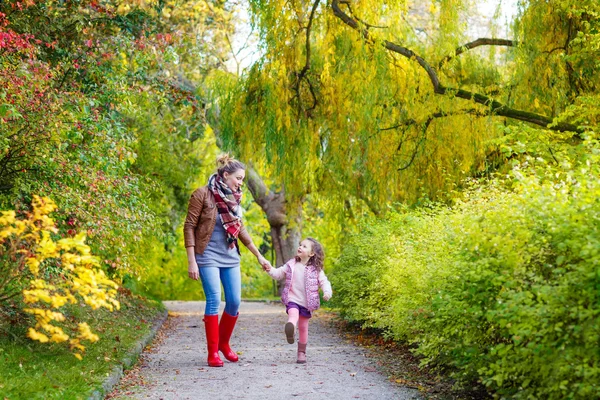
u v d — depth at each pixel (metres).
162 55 9.81
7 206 7.16
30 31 8.77
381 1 11.45
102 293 3.98
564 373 3.68
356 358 7.27
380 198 12.98
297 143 12.77
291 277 7.06
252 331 10.48
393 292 7.98
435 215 9.00
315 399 5.20
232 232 6.89
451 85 12.18
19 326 6.71
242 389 5.59
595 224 3.96
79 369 5.66
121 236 7.30
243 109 13.08
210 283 6.83
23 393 4.64
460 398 5.12
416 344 7.32
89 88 8.95
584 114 9.17
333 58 12.06
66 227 7.10
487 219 4.64
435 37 12.88
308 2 11.88
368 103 11.61
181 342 8.99
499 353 4.08
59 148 6.47
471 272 4.35
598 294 3.54
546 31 11.26
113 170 7.51
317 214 20.00
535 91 11.35
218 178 6.99
